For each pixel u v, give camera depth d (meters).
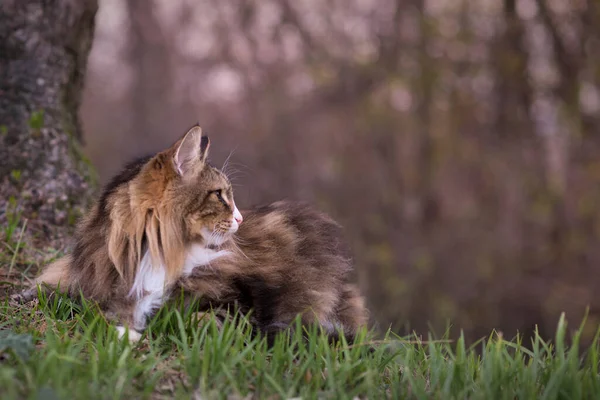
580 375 3.83
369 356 4.06
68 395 3.17
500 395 3.66
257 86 16.66
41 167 5.98
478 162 15.91
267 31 16.84
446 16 15.23
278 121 16.30
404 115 15.70
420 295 14.75
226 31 17.20
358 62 15.23
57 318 4.30
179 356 3.88
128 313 4.28
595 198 14.98
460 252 15.62
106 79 20.52
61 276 4.60
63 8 6.18
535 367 3.85
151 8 19.36
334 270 5.00
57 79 6.21
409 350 4.11
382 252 14.08
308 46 16.20
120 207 4.24
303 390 3.58
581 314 14.52
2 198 5.81
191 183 4.29
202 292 4.37
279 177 15.88
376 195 16.20
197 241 4.37
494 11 15.40
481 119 16.12
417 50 15.30
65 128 6.27
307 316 4.66
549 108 15.59
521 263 15.46
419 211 16.25
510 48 15.23
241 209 5.07
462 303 14.88
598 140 15.23
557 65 15.23
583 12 14.77
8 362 3.55
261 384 3.61
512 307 15.02
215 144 16.20
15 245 5.52
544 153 15.88
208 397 3.41
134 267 4.25
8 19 5.97
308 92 16.25
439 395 3.63
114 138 19.81
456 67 15.30
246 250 4.61
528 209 15.68
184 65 18.58
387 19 16.02
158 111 19.02
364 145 16.41
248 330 4.17
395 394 3.67
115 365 3.55
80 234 4.49
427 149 16.28
